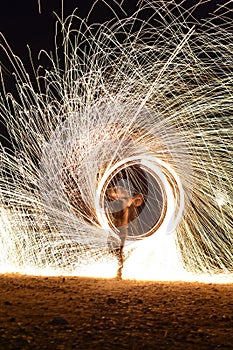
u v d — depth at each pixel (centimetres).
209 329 590
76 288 766
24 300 680
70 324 584
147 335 561
